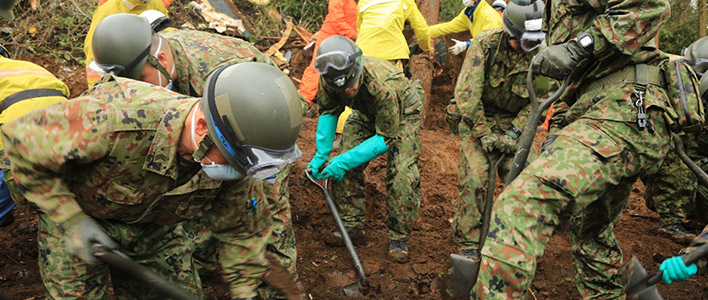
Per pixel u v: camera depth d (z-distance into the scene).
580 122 2.62
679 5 9.71
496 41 3.70
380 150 3.66
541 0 3.54
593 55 2.56
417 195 3.90
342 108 3.82
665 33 9.48
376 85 3.51
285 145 1.84
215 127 1.80
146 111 1.94
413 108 3.87
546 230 2.47
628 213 5.10
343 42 3.32
